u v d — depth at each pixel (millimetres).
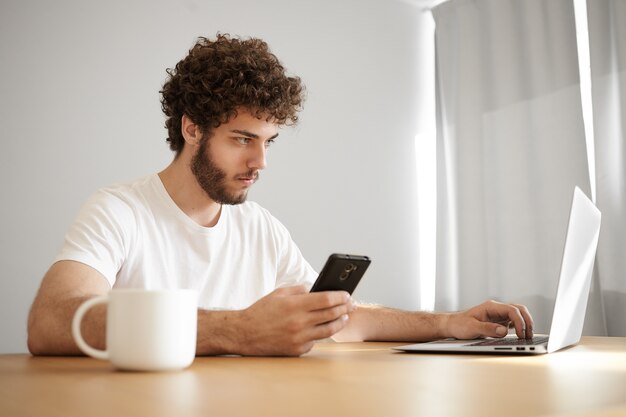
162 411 437
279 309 862
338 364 771
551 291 2859
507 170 3074
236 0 3148
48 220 2605
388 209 3473
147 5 2914
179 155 1449
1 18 2596
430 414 420
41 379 621
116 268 1231
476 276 3154
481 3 3281
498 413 423
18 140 2578
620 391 531
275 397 498
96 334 854
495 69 3168
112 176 2754
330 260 883
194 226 1443
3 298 2498
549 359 846
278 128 1410
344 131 3379
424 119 3672
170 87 1442
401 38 3652
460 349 941
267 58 1381
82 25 2760
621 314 2604
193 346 701
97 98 2758
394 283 3434
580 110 2822
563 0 2910
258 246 1593
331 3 3436
